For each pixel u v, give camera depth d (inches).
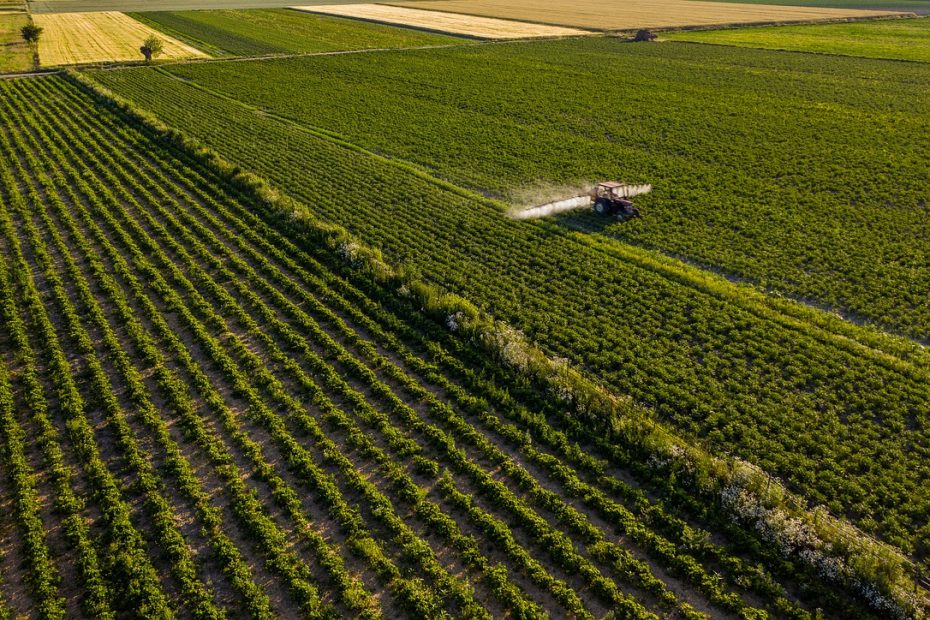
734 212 1710.1
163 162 2049.7
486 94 2908.5
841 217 1670.8
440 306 1267.2
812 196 1797.5
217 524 832.9
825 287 1353.3
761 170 1994.3
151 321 1243.8
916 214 1673.2
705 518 837.8
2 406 1018.1
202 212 1706.4
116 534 815.1
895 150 2129.7
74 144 2192.4
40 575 762.2
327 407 1023.0
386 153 2186.3
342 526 824.9
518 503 853.2
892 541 807.1
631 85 3046.3
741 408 1021.8
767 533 804.6
